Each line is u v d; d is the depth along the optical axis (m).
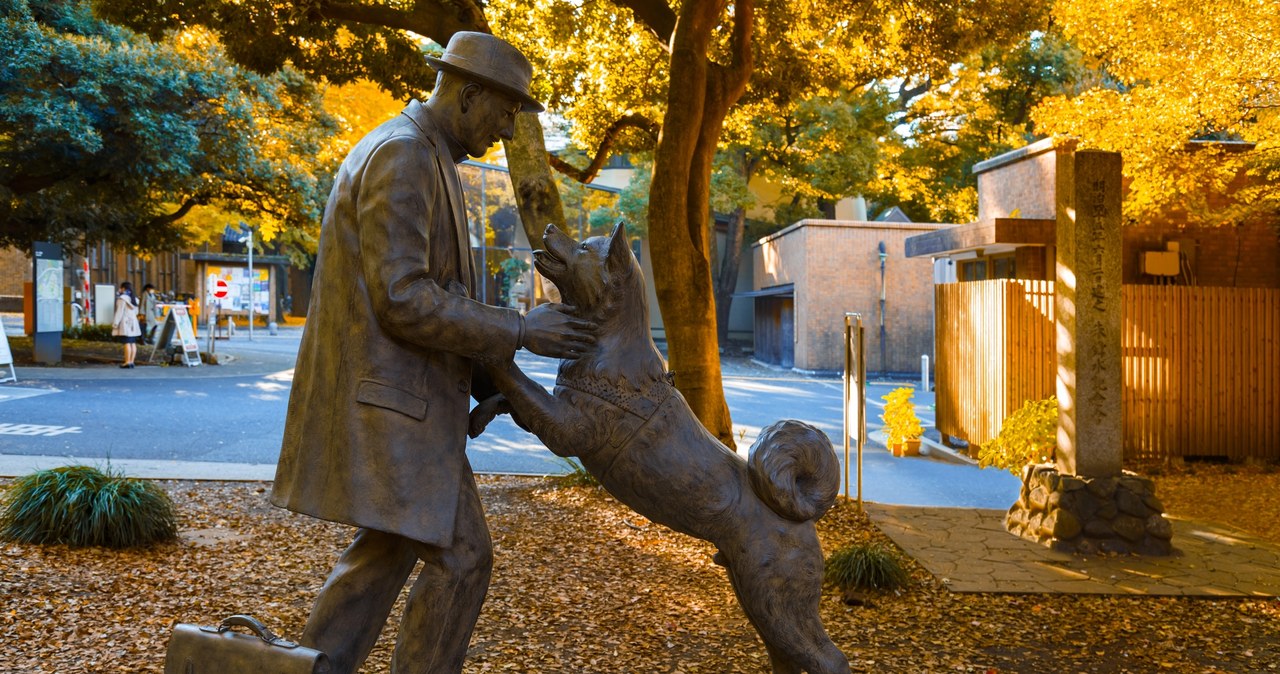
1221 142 12.09
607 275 2.64
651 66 12.11
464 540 2.52
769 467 2.71
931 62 11.01
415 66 10.43
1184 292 11.91
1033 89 27.41
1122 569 6.39
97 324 26.02
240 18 9.42
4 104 16.17
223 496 7.99
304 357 2.53
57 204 20.70
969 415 12.35
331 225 2.46
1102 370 7.05
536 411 2.56
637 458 2.63
